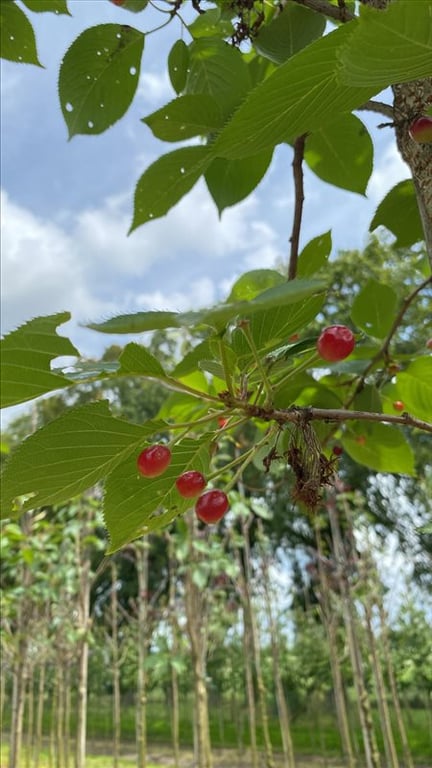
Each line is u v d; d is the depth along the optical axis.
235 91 0.25
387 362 0.27
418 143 0.17
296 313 0.17
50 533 0.95
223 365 0.15
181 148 0.23
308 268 0.21
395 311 0.28
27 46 0.25
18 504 0.17
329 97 0.15
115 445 0.15
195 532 0.95
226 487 0.18
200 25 0.28
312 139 0.27
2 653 1.14
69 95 0.25
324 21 0.25
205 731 0.95
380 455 0.29
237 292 0.24
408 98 0.18
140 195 0.24
